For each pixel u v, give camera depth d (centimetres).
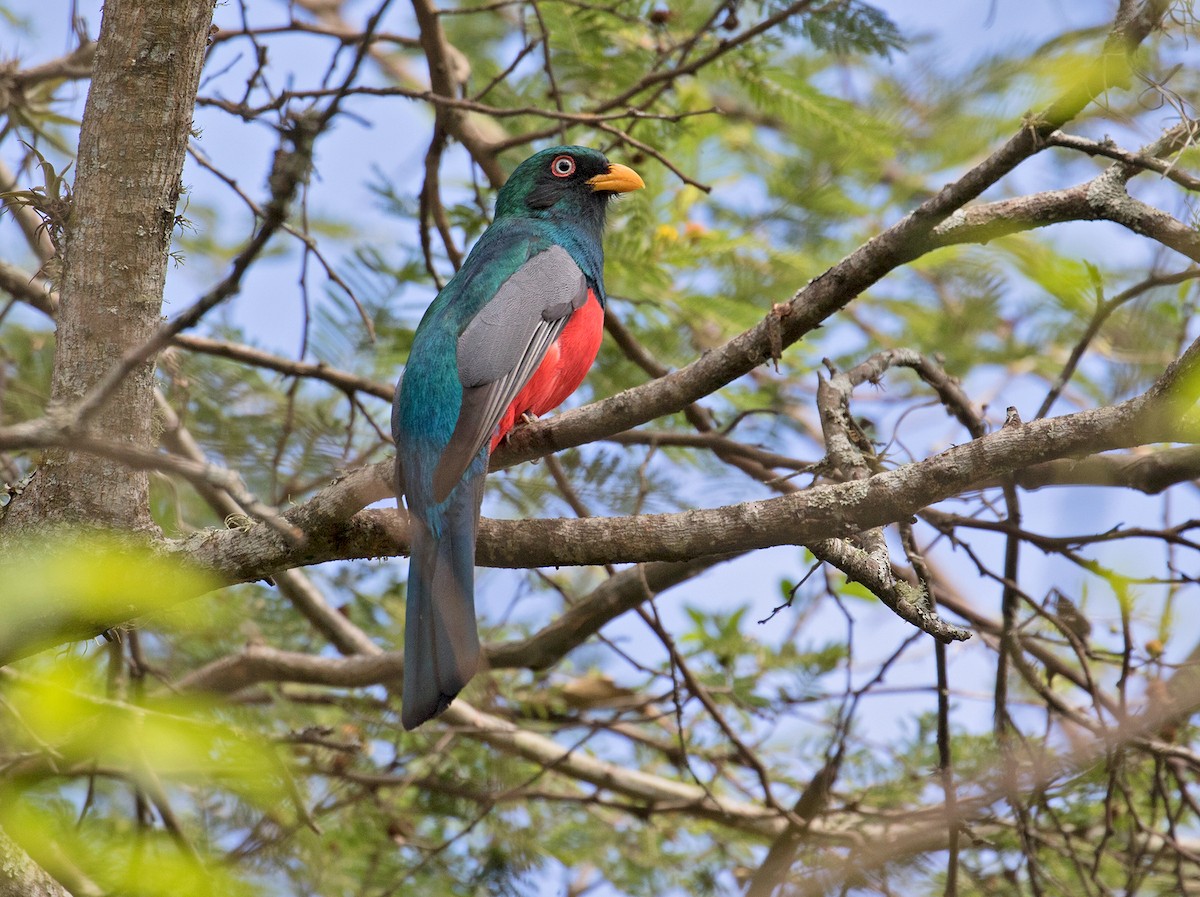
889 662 1048
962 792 1092
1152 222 828
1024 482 1022
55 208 748
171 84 704
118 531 722
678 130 1244
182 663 1227
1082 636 1067
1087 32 583
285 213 492
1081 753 973
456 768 1256
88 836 1021
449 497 823
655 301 1220
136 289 712
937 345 1419
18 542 712
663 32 1194
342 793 1191
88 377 710
